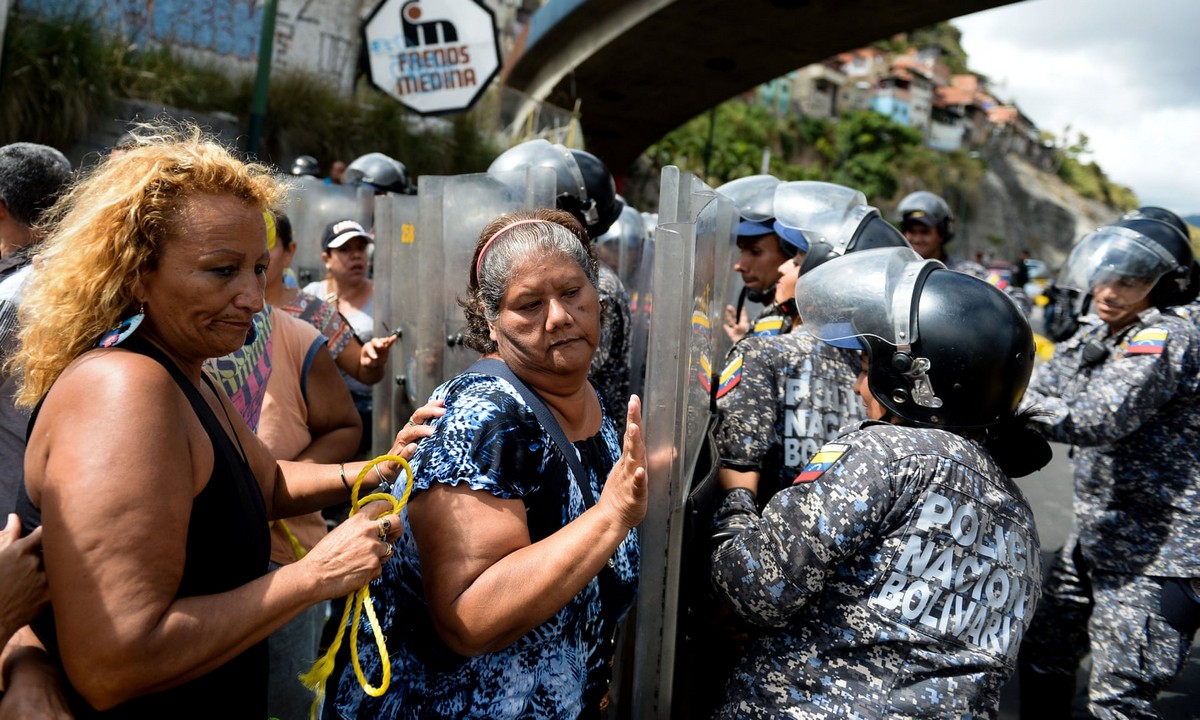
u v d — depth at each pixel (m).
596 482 1.64
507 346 1.58
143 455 1.16
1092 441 2.88
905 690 1.59
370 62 12.91
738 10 14.46
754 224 2.80
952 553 1.60
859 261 1.85
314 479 1.74
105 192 1.27
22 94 9.45
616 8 16.44
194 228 1.26
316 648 2.51
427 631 1.50
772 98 71.62
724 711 1.74
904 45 107.12
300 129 12.37
